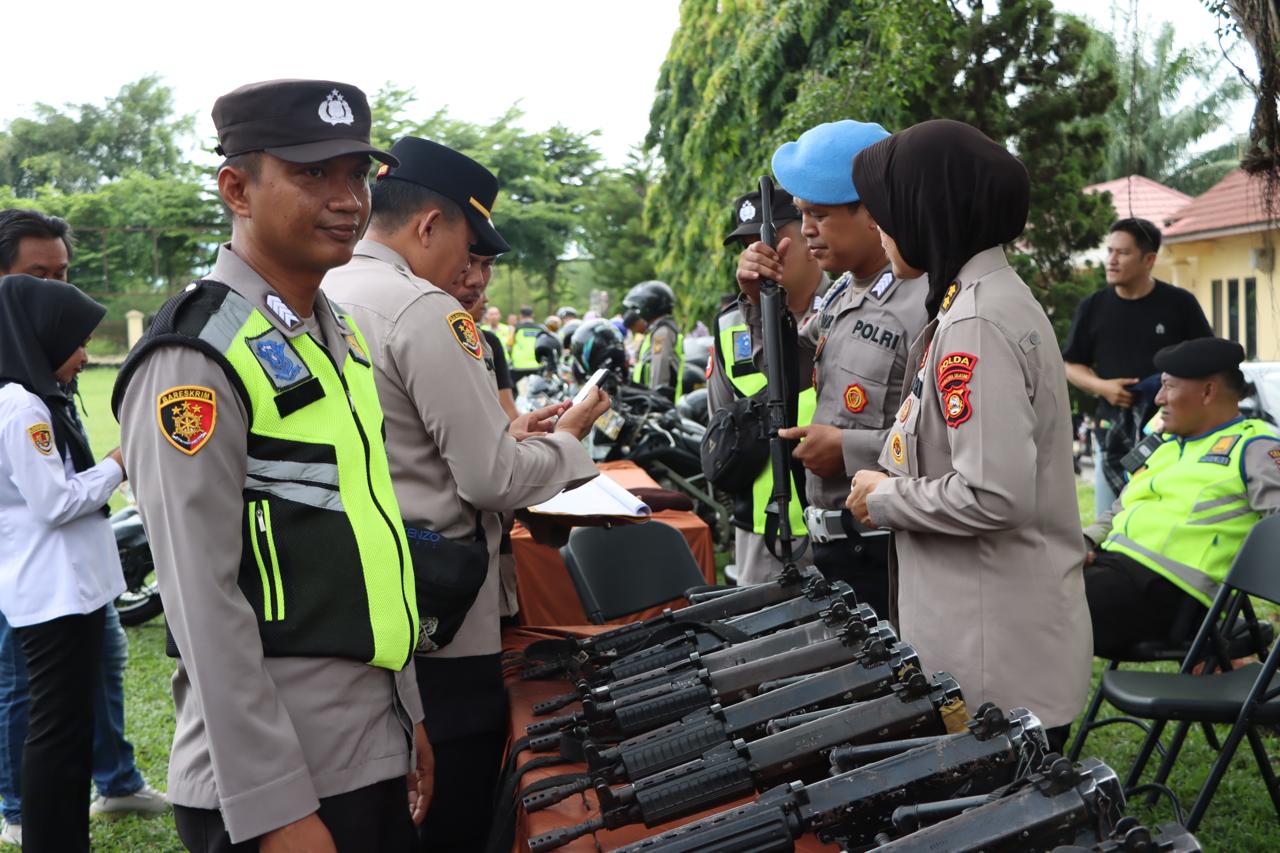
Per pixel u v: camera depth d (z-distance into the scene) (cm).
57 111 4844
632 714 204
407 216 257
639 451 690
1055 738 207
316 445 175
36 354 309
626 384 718
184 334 165
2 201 4131
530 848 174
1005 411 195
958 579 206
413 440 238
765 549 345
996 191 202
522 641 301
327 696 174
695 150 1258
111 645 380
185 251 4272
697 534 475
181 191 4253
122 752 383
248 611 165
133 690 509
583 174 5238
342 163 175
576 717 210
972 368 197
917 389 215
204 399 163
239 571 171
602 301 2097
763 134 1171
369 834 177
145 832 372
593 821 174
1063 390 207
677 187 1694
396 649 179
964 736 162
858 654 202
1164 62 627
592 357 697
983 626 203
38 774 294
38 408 301
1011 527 196
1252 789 366
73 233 358
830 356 291
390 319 235
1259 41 355
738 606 247
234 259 177
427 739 238
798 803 158
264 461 171
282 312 176
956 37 852
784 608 236
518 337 1753
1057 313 892
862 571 286
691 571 376
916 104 881
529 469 238
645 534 375
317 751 173
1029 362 200
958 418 198
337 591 174
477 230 264
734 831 155
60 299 313
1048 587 204
